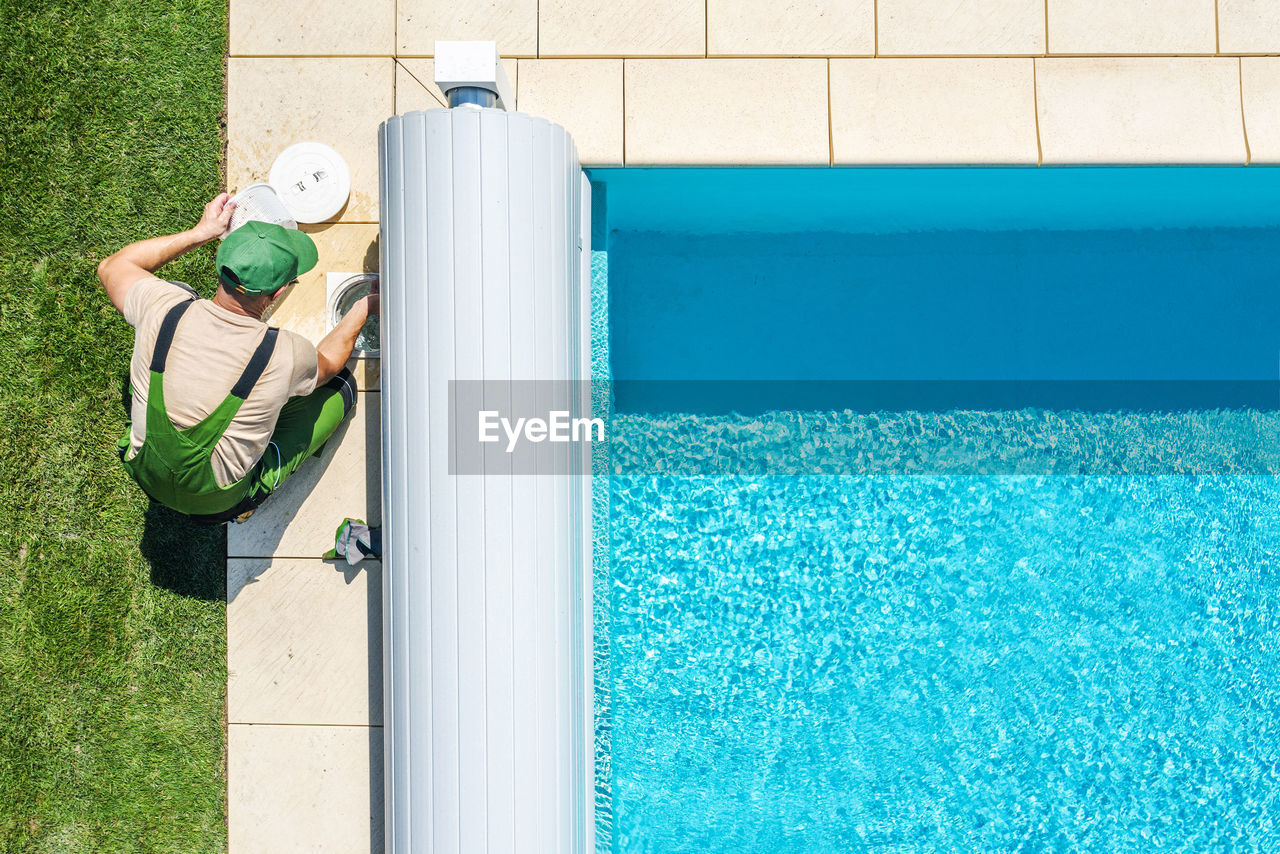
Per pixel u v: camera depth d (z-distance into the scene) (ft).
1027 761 13.83
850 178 11.72
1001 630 13.84
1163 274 13.70
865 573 13.83
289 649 11.30
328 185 11.18
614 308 13.70
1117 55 11.21
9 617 11.50
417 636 9.36
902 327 13.76
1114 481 13.78
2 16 11.51
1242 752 13.80
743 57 11.21
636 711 13.80
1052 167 11.21
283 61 11.29
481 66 8.65
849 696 13.82
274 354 9.13
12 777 11.50
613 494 13.83
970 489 13.83
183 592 11.44
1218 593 13.83
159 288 9.25
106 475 11.53
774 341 13.75
